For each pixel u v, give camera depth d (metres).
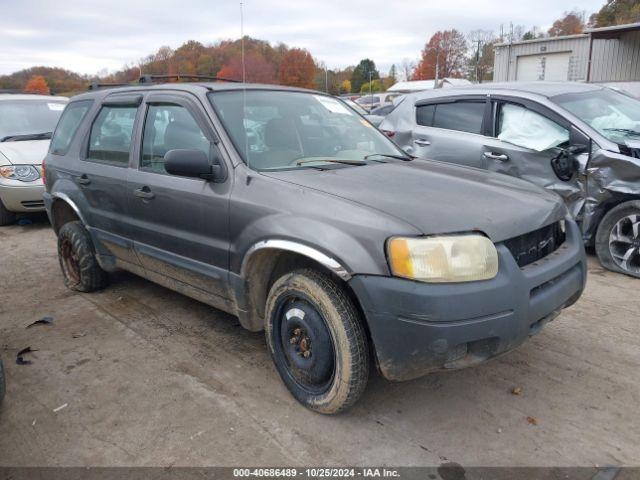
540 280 2.67
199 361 3.54
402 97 6.95
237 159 3.18
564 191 5.06
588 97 5.55
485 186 3.08
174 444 2.70
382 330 2.48
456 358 2.46
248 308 3.18
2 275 5.52
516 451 2.58
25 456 2.65
